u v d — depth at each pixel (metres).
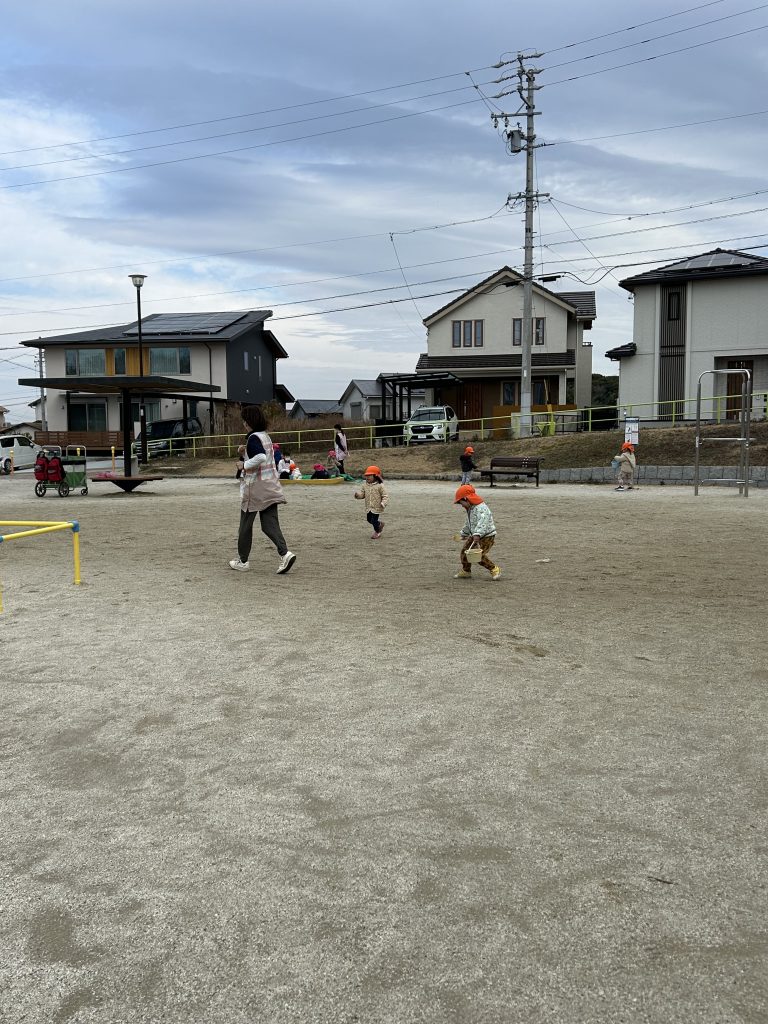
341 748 3.81
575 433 29.66
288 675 4.98
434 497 18.86
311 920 2.46
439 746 3.83
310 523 13.88
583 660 5.27
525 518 14.26
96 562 9.77
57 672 5.09
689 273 31.50
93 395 41.31
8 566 9.48
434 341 40.44
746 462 18.19
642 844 2.90
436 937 2.37
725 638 5.83
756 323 31.27
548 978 2.19
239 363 42.03
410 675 4.96
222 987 2.18
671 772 3.51
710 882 2.64
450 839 2.95
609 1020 2.04
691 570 8.90
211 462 32.69
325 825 3.06
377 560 9.84
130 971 2.26
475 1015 2.06
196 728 4.11
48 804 3.28
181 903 2.57
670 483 22.81
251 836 2.99
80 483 21.27
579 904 2.53
